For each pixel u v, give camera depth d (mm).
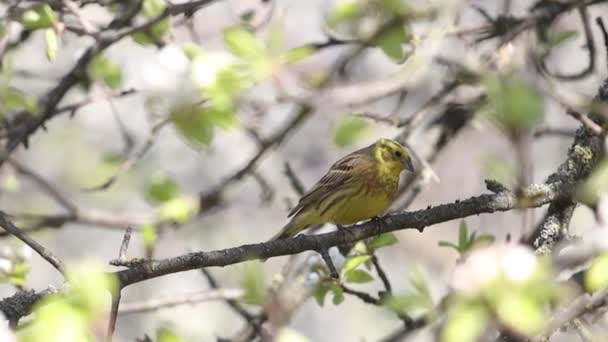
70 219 13945
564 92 8148
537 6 12844
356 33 11586
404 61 11570
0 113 12523
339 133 10672
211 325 20766
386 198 13500
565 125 18953
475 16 15461
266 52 9875
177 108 10680
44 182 13992
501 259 6250
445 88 13727
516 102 6461
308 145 22719
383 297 11164
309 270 11688
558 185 10172
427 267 20922
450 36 11867
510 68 8984
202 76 9461
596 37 19969
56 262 8773
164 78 11102
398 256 21281
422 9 10656
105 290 5965
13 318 8453
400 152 13484
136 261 8922
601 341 9531
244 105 11773
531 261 6262
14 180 15352
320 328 21219
